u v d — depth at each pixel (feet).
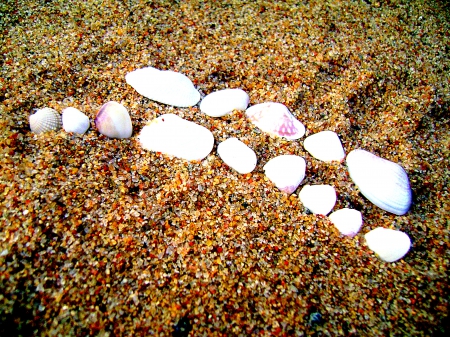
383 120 0.61
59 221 0.46
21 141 0.51
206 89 0.61
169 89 0.58
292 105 0.60
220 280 0.45
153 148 0.54
